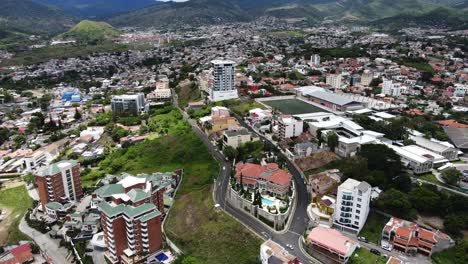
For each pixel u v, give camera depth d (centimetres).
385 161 18650
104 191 16400
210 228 16325
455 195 15900
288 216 16425
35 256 16388
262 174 18550
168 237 16600
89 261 15475
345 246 13562
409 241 13788
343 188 15138
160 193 17962
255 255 14462
